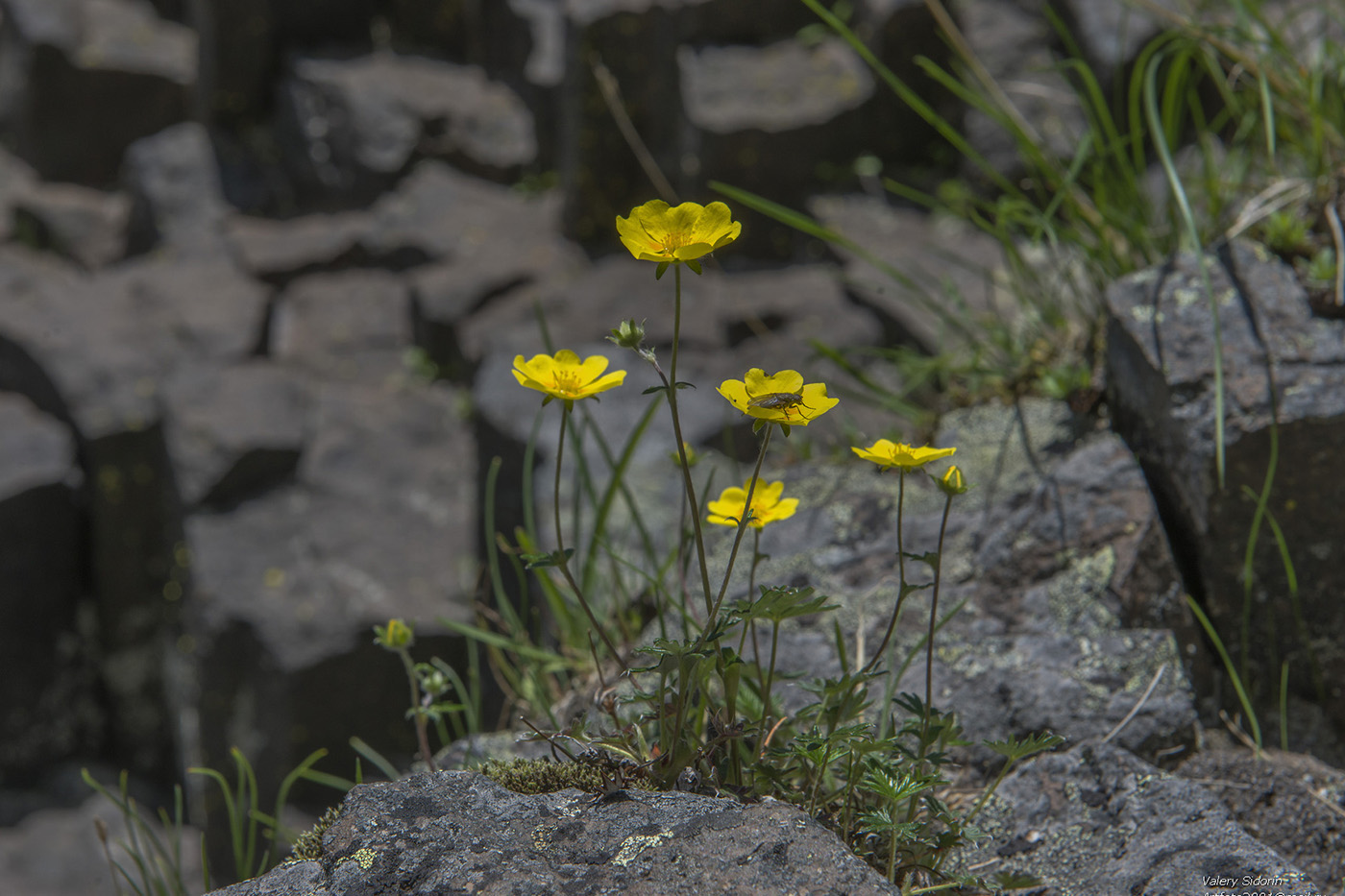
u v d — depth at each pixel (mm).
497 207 8039
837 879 1108
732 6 6863
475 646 2355
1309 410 1859
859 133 6844
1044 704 1732
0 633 6566
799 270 6609
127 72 8688
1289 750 1862
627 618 2211
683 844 1160
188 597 6246
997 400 2494
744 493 1386
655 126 6922
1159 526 1944
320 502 6328
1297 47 2943
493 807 1242
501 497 5238
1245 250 2182
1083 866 1379
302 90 8445
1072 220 2689
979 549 2039
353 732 5555
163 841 6043
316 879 1166
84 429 6621
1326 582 1889
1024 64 6520
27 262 7918
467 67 8867
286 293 7781
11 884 5688
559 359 1227
